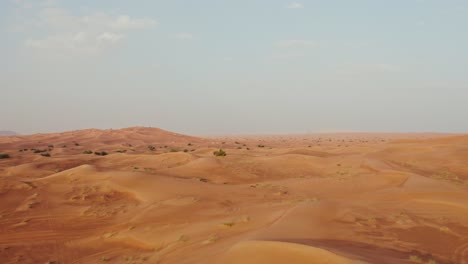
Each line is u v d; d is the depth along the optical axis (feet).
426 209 44.93
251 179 94.73
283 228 33.91
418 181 64.44
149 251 40.01
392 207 45.60
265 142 357.00
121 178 79.71
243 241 29.66
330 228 35.29
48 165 129.90
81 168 92.32
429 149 137.49
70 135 360.07
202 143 327.26
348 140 403.13
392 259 26.35
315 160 117.19
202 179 90.53
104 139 328.29
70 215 58.80
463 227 37.35
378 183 69.15
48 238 48.44
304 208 42.86
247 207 53.67
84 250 43.50
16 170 118.52
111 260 38.78
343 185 70.08
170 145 293.84
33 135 367.66
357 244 30.60
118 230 49.78
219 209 54.13
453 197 50.34
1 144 276.41
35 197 69.72
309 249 24.50
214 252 31.07
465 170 96.12
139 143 312.71
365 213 42.11
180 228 45.60
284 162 116.26
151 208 58.08
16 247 45.01
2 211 61.21
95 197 70.18
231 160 117.91
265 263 24.13
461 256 29.30
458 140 162.81
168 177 81.51
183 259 32.55
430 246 31.53
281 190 68.95
